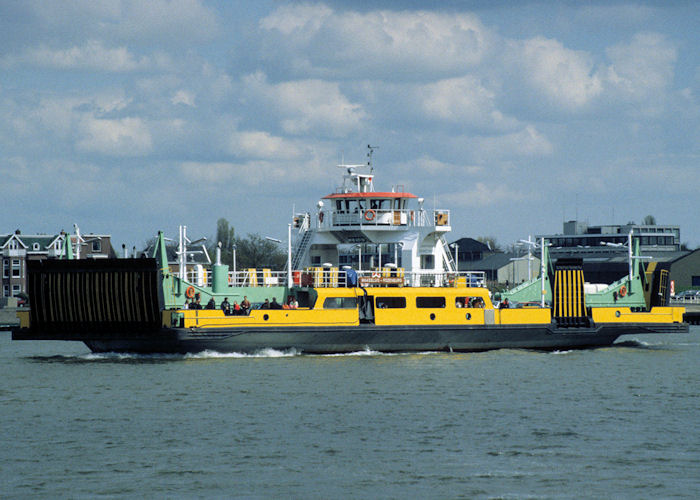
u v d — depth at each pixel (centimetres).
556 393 16138
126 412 14500
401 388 16425
